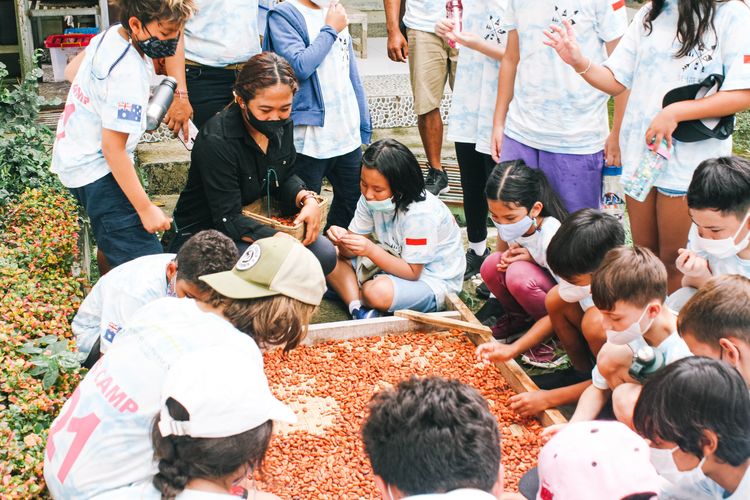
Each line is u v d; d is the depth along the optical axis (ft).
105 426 7.95
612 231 10.98
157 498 7.28
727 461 7.14
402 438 6.29
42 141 16.06
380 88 23.84
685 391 7.07
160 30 11.27
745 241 10.32
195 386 6.94
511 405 11.34
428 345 13.12
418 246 13.91
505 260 13.38
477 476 6.22
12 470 8.68
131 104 11.60
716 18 11.46
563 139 13.92
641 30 12.37
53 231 13.58
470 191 16.30
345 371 12.40
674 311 11.03
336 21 14.99
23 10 21.81
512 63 14.67
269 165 13.92
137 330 8.45
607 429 6.97
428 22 18.38
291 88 12.90
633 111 12.57
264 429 7.05
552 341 13.61
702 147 11.96
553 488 6.78
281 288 8.78
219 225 13.75
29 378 9.85
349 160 16.21
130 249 12.71
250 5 15.99
